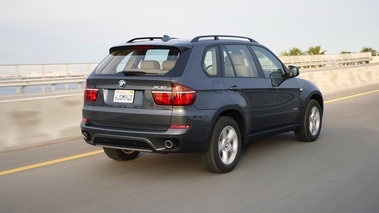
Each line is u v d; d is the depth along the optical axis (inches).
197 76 204.8
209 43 222.5
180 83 196.4
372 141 289.3
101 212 167.8
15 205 177.6
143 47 215.9
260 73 247.3
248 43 251.3
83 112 223.0
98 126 215.0
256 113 237.9
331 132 325.4
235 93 223.0
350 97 594.9
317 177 207.9
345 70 783.7
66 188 199.3
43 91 1138.7
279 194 183.9
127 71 206.4
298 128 281.4
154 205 174.1
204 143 204.8
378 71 922.1
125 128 206.4
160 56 209.5
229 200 177.9
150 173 220.7
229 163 219.0
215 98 209.3
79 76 1253.1
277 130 260.7
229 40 237.8
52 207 174.4
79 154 268.1
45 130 314.3
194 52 210.4
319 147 273.9
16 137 295.4
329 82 725.3
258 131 245.4
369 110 447.5
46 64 1181.1
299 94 277.3
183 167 230.1
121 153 242.2
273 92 251.8
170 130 196.1
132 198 183.3
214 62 219.5
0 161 254.4
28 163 247.9
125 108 205.8
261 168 225.8
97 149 281.7
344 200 174.6
